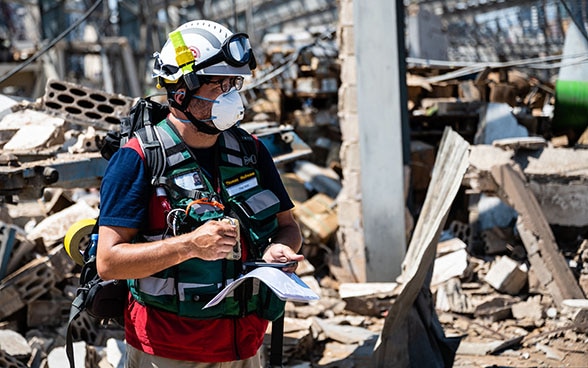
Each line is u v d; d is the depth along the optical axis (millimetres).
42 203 5996
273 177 2510
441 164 4480
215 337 2242
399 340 4070
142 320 2260
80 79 23094
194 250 2076
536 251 5348
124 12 20484
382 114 5859
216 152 2330
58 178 3748
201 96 2195
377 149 5891
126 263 2084
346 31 6090
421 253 3875
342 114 6164
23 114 5062
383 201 5883
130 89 17688
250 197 2344
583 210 5652
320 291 5727
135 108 2340
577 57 7953
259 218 2344
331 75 8094
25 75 17062
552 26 13523
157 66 2283
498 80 8977
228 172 2328
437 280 5359
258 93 8133
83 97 5285
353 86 6086
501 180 5445
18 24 23844
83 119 5172
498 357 4523
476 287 5461
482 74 8266
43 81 16984
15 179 3549
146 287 2223
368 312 5219
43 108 5246
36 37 20656
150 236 2209
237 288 2270
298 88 8086
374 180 5910
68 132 5277
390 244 5883
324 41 8633
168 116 2307
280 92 8117
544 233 5355
